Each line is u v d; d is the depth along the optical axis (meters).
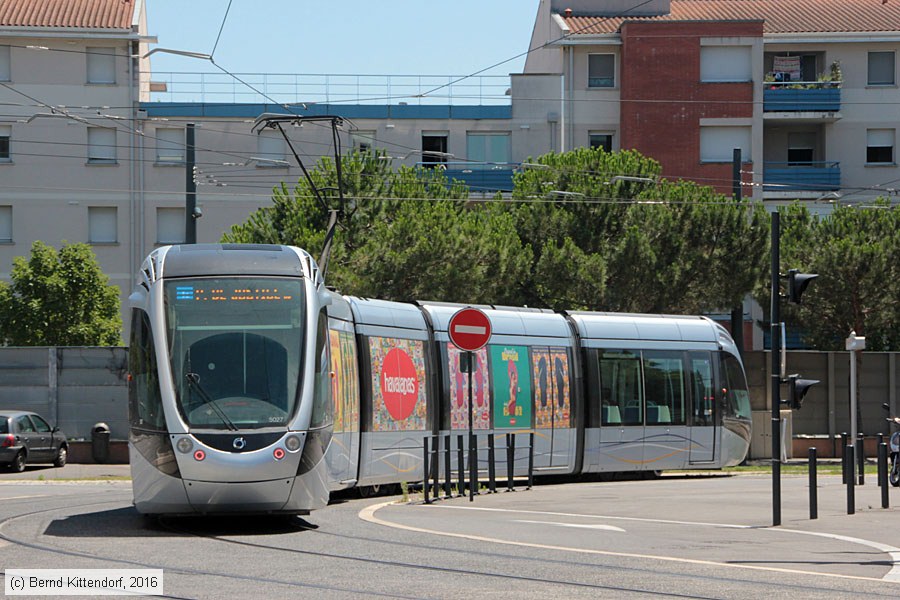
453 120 122.56
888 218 95.62
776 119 125.00
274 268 34.50
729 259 86.50
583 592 21.27
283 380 32.81
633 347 62.47
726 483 59.09
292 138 118.75
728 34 122.25
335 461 43.78
